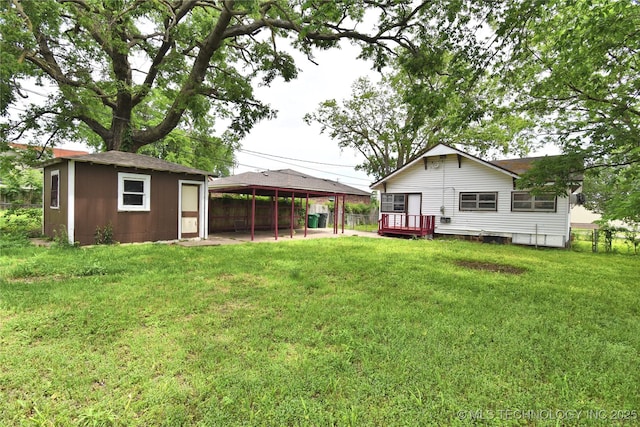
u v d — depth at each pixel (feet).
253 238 40.73
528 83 34.73
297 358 9.09
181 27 39.58
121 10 35.88
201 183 39.04
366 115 88.63
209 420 6.45
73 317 11.74
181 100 41.52
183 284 16.78
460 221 48.70
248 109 48.67
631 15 19.45
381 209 57.16
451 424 6.52
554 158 24.71
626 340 11.05
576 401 7.38
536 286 18.74
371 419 6.63
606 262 29.48
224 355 9.10
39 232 37.58
